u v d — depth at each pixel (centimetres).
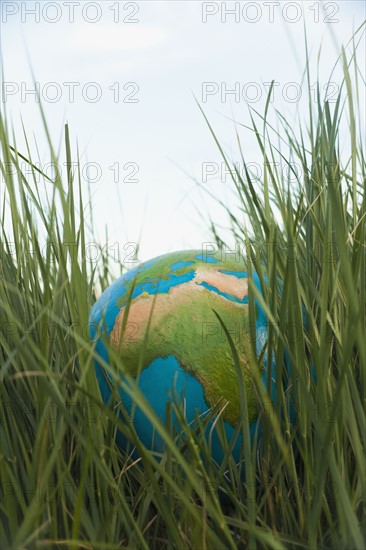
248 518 126
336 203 116
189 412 162
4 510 128
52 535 122
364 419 127
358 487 130
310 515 126
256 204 144
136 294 179
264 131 155
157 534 153
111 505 139
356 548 116
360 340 128
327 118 159
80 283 125
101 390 175
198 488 118
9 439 135
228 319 169
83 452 139
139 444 119
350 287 117
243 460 158
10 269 162
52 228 138
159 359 166
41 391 131
